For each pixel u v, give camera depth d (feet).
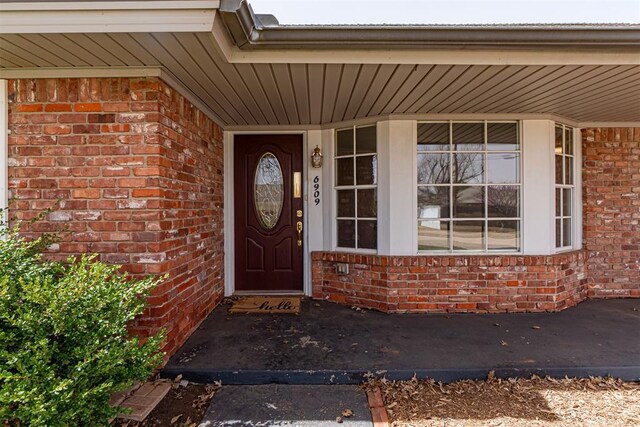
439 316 12.56
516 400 7.79
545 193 13.30
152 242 8.86
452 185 13.41
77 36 7.04
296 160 15.40
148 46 7.50
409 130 13.17
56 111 8.93
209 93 10.61
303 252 15.39
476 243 13.43
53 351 5.86
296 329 11.32
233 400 7.87
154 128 8.85
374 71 8.86
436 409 7.48
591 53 8.27
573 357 9.20
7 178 8.93
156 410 7.47
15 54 7.93
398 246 13.26
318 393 8.15
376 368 8.66
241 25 7.08
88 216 8.91
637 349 9.67
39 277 6.61
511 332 10.98
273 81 9.57
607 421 7.07
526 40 7.67
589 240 14.69
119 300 6.84
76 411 5.50
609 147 14.61
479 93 10.62
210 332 11.08
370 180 13.94
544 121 13.25
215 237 13.71
